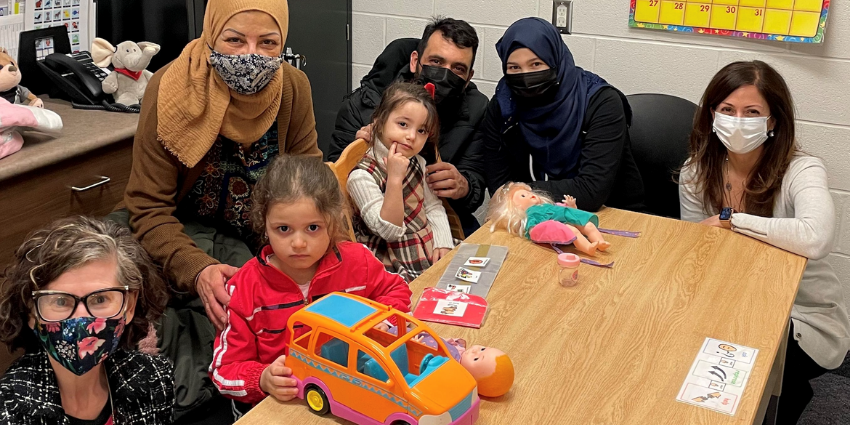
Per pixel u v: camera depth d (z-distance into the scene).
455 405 1.11
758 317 1.54
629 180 2.45
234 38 1.77
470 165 2.47
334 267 1.41
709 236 1.97
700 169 2.21
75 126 2.24
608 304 1.59
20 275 1.17
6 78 2.13
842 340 2.09
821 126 2.69
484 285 1.67
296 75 2.03
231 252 1.90
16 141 2.00
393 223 1.90
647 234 1.99
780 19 2.61
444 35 2.33
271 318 1.39
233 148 1.92
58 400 1.23
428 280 1.71
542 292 1.64
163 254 1.77
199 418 1.68
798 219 1.89
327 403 1.19
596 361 1.37
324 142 3.34
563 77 2.28
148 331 1.33
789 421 2.15
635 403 1.25
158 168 1.83
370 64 3.38
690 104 2.59
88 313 1.17
